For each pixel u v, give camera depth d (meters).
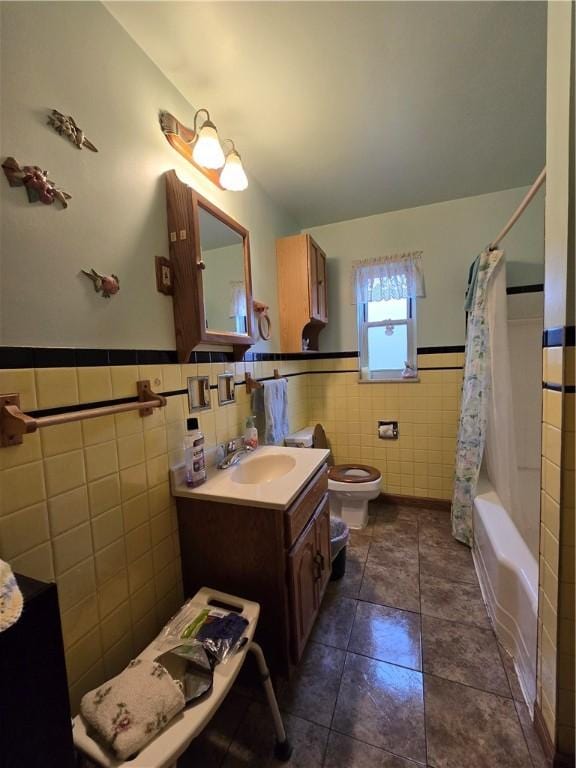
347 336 2.73
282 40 1.12
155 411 1.15
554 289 0.94
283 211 2.40
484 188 2.21
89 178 0.92
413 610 1.55
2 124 0.72
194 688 0.77
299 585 1.20
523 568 1.29
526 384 2.18
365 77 1.29
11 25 0.73
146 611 1.09
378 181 2.08
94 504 0.92
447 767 0.95
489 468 2.04
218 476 1.34
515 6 1.04
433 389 2.53
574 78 0.81
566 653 0.91
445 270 2.43
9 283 0.73
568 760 0.91
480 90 1.37
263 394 1.80
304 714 1.10
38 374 0.78
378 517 2.47
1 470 0.71
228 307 1.50
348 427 2.78
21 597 0.49
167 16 1.01
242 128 1.56
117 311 1.00
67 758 0.55
